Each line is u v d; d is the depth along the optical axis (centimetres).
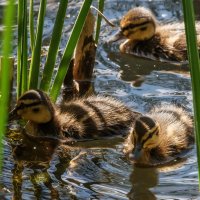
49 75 1175
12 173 1025
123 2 1911
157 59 1630
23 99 1199
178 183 1002
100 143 1175
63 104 1278
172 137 1165
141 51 1656
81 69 1412
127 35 1695
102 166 1062
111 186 985
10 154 1109
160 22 1805
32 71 1179
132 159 1076
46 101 1196
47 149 1142
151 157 1099
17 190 958
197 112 632
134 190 973
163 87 1409
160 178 1025
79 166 1062
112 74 1493
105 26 1773
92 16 1381
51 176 1016
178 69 1552
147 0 1912
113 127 1220
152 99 1337
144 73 1514
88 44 1394
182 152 1145
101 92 1380
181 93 1368
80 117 1227
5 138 1178
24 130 1214
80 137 1193
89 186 980
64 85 1381
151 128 1102
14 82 1389
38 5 1808
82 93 1376
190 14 611
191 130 1216
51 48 1127
